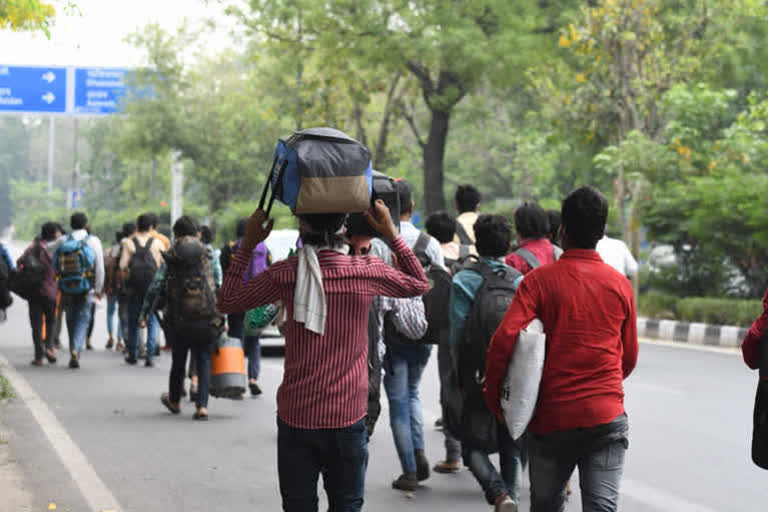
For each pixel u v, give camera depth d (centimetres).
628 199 2603
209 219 5197
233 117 5112
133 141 4934
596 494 469
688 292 2294
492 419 632
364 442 466
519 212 723
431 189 3559
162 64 4738
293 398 455
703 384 1330
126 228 1541
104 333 2103
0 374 1287
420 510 707
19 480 785
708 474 826
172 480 796
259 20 3309
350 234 598
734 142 2403
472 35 3027
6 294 1512
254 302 462
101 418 1074
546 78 2784
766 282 2191
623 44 2448
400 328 663
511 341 477
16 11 1074
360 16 3130
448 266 805
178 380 1094
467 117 3691
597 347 473
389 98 3734
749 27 2595
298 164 445
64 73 4216
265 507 718
